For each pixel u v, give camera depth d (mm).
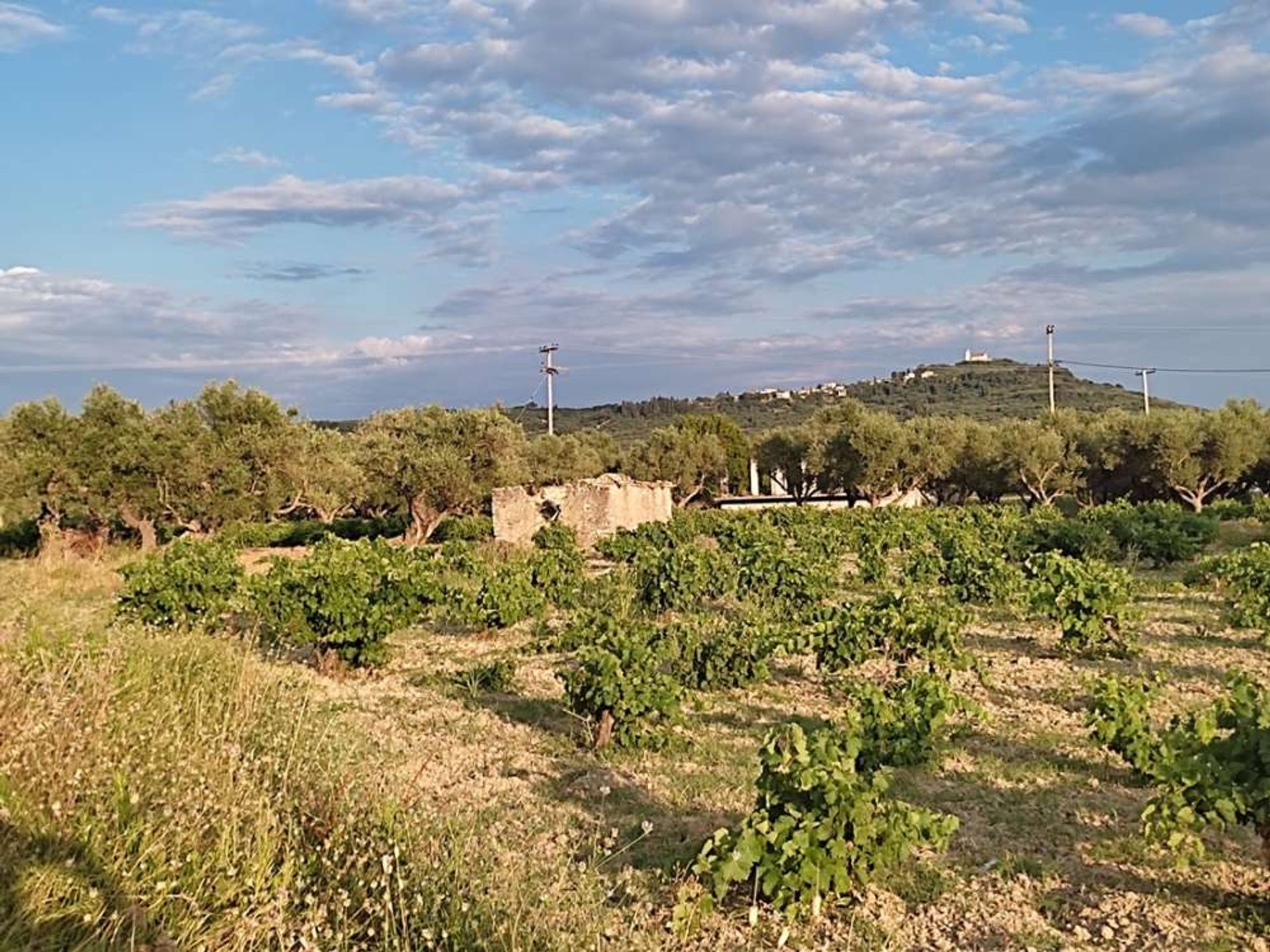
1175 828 5426
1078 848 6539
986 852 6516
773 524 31328
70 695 6309
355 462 32531
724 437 62031
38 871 4508
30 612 11383
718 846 5555
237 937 4309
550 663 13211
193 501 29516
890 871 6117
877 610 11391
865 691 8594
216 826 5074
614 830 6090
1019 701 10477
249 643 10398
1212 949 5145
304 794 5625
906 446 47438
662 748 8867
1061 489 46500
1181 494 44375
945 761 8430
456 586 16281
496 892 4871
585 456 51938
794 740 5684
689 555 17391
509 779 8172
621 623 11016
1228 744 5375
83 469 27828
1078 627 12500
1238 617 14047
